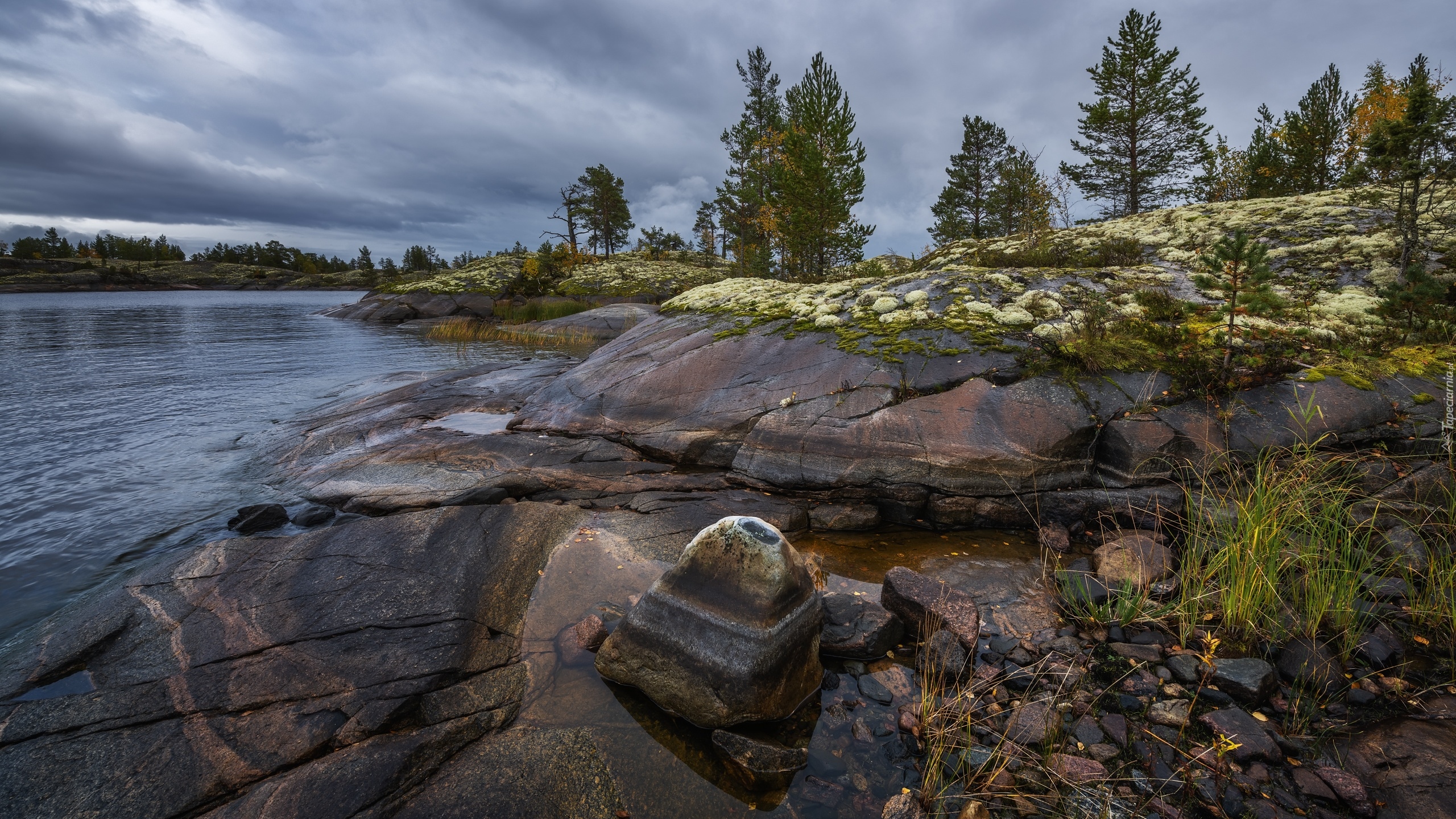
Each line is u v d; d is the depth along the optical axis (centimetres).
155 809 327
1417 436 661
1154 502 650
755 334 1088
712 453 892
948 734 381
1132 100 3038
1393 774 328
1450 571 466
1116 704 400
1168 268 1245
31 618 541
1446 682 396
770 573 424
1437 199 1278
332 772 340
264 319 4194
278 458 977
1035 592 548
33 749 362
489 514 670
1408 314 874
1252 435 681
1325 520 514
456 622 484
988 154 3728
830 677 446
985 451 731
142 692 408
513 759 360
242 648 452
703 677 404
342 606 502
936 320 970
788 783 354
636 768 363
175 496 827
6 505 794
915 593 499
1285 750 357
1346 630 438
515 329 3162
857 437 791
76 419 1248
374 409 1243
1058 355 831
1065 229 1844
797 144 2802
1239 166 2781
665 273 4953
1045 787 340
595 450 938
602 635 482
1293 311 943
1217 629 462
